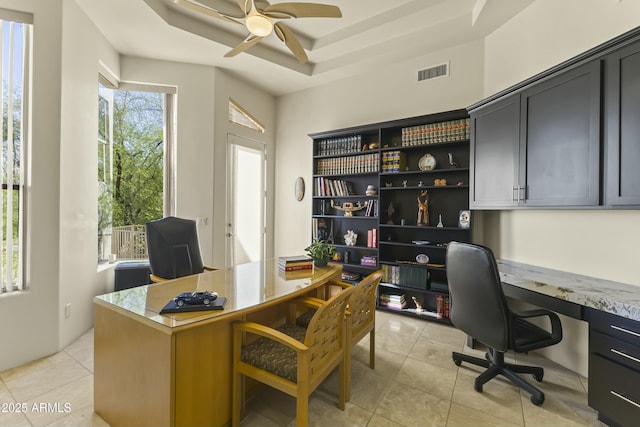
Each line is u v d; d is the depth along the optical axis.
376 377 2.15
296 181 4.58
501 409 1.82
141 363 1.41
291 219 4.64
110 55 3.21
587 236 2.15
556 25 2.38
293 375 1.48
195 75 3.68
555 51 2.38
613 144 1.71
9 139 2.23
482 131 2.70
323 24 3.28
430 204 3.42
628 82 1.64
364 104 3.94
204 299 1.51
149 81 3.52
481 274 1.83
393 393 1.97
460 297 2.04
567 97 1.97
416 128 3.34
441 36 3.12
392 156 3.49
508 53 2.84
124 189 3.65
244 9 2.13
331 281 2.44
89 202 2.88
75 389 1.95
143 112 3.68
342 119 4.14
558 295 1.84
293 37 2.45
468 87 3.22
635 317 1.45
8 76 2.23
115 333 1.54
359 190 3.99
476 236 3.14
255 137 4.42
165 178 3.67
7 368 2.19
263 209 4.59
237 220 4.16
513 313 1.84
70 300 2.59
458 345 2.66
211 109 3.74
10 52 2.23
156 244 2.53
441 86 3.38
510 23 2.82
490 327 1.87
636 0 1.86
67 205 2.54
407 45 3.30
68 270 2.56
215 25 3.17
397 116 3.68
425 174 3.46
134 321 1.44
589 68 1.83
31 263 2.31
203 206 3.71
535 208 2.20
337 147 3.99
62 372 2.15
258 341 1.75
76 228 2.67
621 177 1.67
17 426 1.62
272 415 1.76
